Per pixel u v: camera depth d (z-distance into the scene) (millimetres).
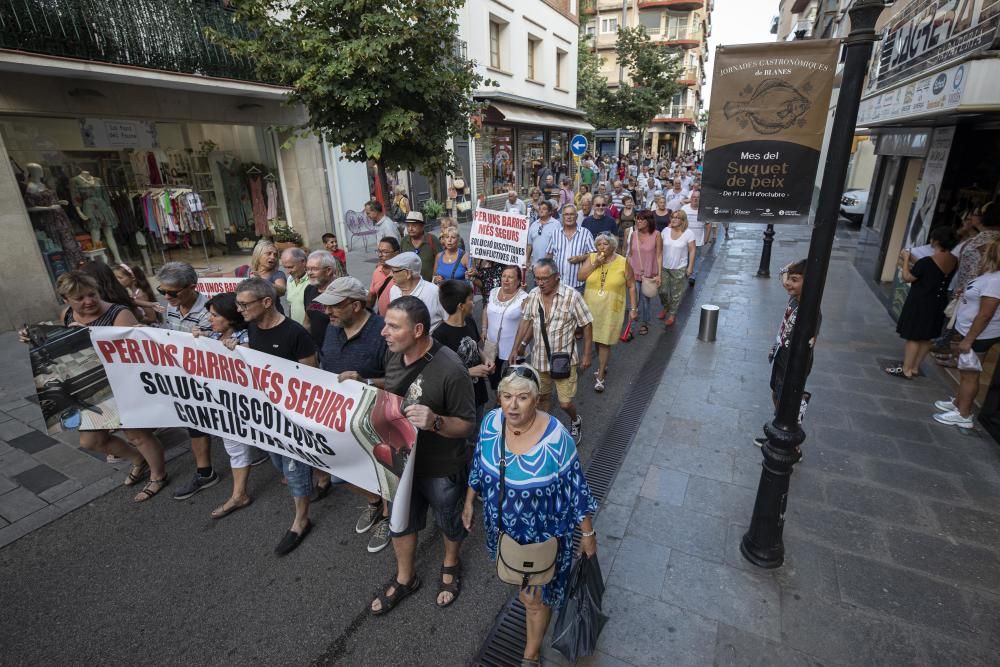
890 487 4188
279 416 3521
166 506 4223
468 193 19844
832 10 19953
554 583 2566
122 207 10281
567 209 7195
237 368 3578
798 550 3561
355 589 3395
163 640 3049
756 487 4242
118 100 9391
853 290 10039
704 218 3998
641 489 4238
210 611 3238
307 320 5113
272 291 3486
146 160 10695
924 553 3508
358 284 3389
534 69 23656
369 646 2990
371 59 6391
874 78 9055
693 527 3797
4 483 4484
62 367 3920
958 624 2979
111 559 3664
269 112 12234
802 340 3014
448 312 4082
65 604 3299
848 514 3895
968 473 4332
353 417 3191
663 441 4953
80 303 3887
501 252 6863
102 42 8500
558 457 2359
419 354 2881
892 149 9742
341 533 3898
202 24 9867
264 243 5273
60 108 8641
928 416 5238
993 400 4887
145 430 4211
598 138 39469
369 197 15320
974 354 4789
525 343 4633
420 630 3086
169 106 10227
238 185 12586
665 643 2908
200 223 11500
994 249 4566
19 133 8539
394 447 3090
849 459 4566
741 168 3863
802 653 2830
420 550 3738
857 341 7332
